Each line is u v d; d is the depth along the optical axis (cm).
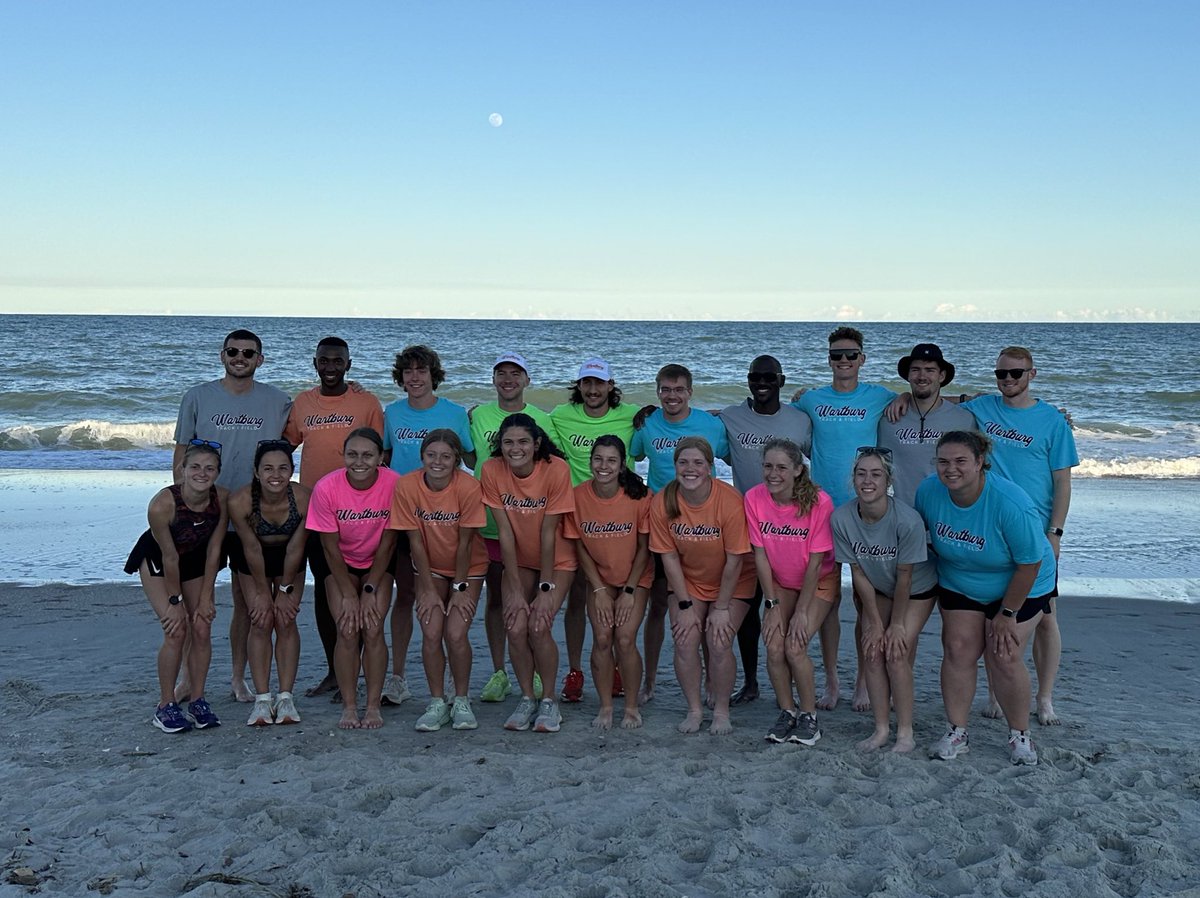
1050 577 482
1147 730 540
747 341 6725
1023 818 411
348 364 595
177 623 518
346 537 529
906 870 366
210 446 508
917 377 559
